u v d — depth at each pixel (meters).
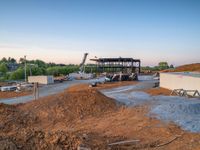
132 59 74.12
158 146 10.45
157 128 13.27
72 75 71.38
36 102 20.19
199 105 17.81
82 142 9.70
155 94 28.17
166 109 17.41
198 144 10.48
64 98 20.36
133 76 54.34
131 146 10.49
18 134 10.04
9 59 145.12
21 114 17.09
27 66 74.62
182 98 23.14
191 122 14.20
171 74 31.33
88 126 14.84
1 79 61.25
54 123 16.03
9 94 35.03
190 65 70.75
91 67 86.00
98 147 9.81
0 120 15.20
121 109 19.20
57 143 9.31
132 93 29.84
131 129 13.39
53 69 84.12
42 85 48.06
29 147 8.95
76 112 17.95
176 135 11.94
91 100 19.84
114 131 13.19
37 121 16.44
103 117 17.11
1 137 9.45
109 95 27.84
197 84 25.03
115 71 79.88
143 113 17.02
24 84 44.88
